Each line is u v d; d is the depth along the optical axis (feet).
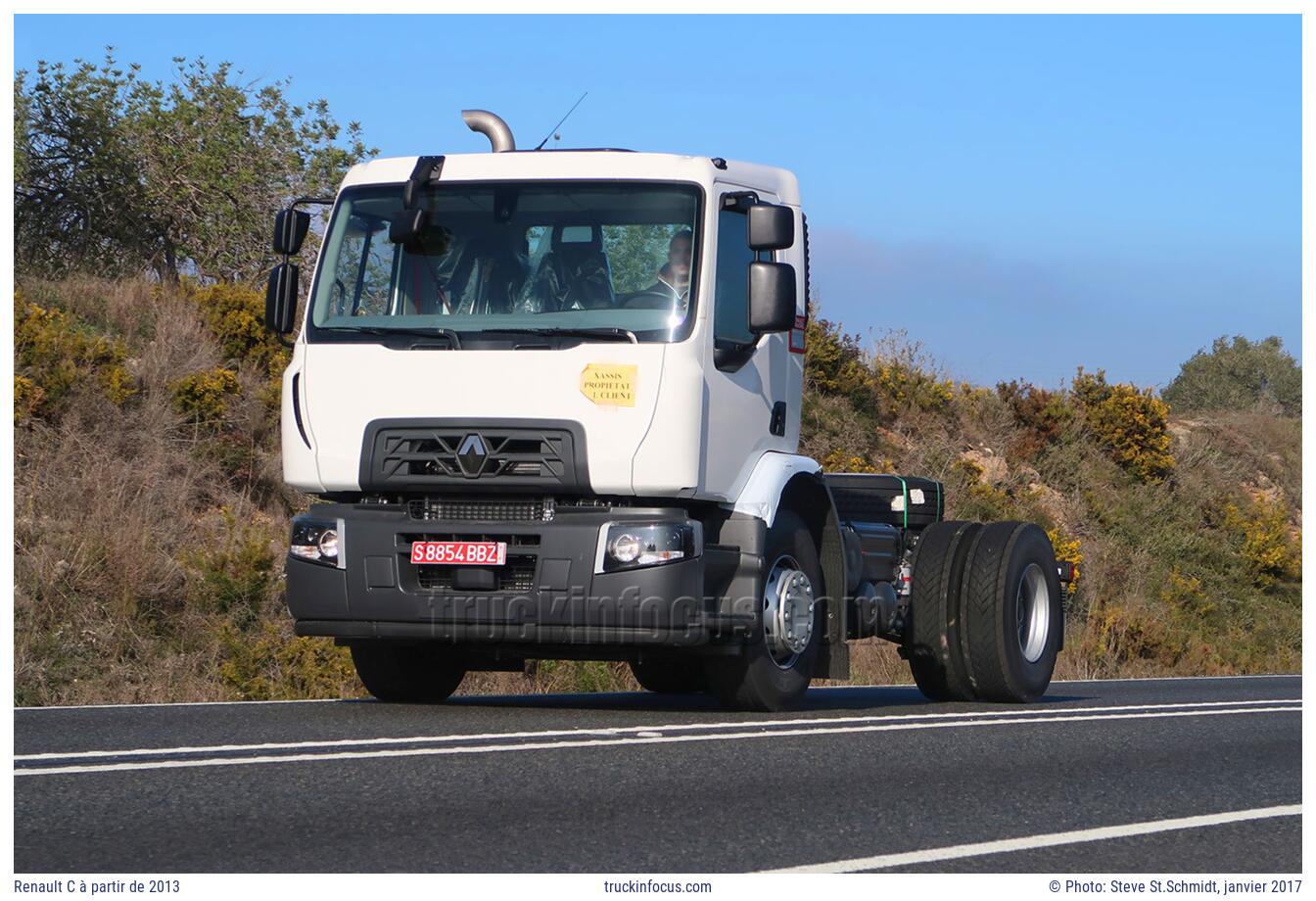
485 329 52.16
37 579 78.07
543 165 54.24
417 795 35.35
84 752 40.55
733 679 55.83
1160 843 33.35
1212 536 170.91
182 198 153.28
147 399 99.25
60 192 148.77
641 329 51.44
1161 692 80.12
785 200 57.82
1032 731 52.70
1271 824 36.17
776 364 56.80
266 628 81.56
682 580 51.01
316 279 54.60
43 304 109.60
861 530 65.00
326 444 52.85
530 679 80.07
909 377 164.76
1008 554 65.72
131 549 82.28
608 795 36.19
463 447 51.44
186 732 45.88
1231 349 316.19
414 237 54.08
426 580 52.34
